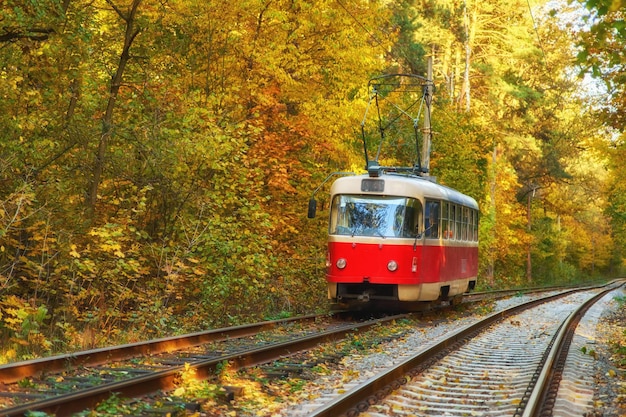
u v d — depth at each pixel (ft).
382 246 61.72
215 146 53.57
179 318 53.01
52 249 47.11
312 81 74.64
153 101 55.77
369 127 85.05
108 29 60.03
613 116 62.13
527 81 172.86
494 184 163.32
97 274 48.24
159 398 25.44
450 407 27.27
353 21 73.72
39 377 27.30
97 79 57.31
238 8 62.44
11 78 47.88
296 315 64.39
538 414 25.71
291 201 76.02
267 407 25.91
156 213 58.18
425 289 63.21
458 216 74.02
